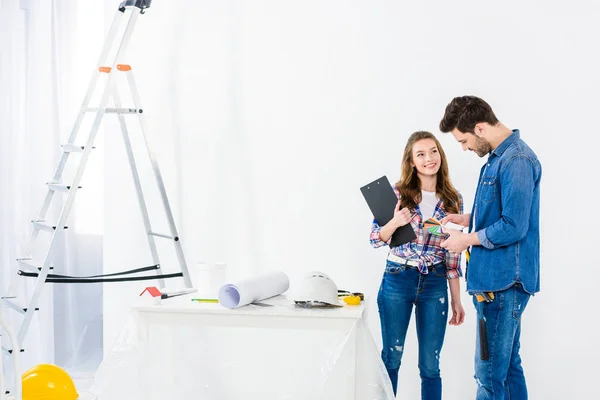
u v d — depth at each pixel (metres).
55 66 4.08
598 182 3.27
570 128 3.28
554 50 3.28
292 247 3.61
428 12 3.40
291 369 3.59
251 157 3.64
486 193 2.65
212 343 3.66
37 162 3.99
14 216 3.84
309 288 2.58
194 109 3.71
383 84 3.47
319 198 3.57
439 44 3.40
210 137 3.69
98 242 4.26
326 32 3.53
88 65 4.18
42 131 4.00
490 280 2.59
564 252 3.32
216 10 3.66
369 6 3.47
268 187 3.62
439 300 2.94
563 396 3.35
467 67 3.38
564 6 3.26
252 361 3.63
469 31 3.37
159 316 2.59
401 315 2.96
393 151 3.47
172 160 3.75
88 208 4.23
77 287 4.23
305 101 3.56
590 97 3.26
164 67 3.74
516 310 2.60
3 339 3.56
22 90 3.92
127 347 2.57
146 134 3.52
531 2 3.29
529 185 2.53
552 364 3.35
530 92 3.31
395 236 2.90
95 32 4.17
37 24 3.96
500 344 2.61
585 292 3.30
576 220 3.30
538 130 3.32
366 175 3.51
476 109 2.66
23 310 3.22
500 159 2.62
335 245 3.56
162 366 3.63
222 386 3.66
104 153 3.86
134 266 3.84
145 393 2.58
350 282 3.55
